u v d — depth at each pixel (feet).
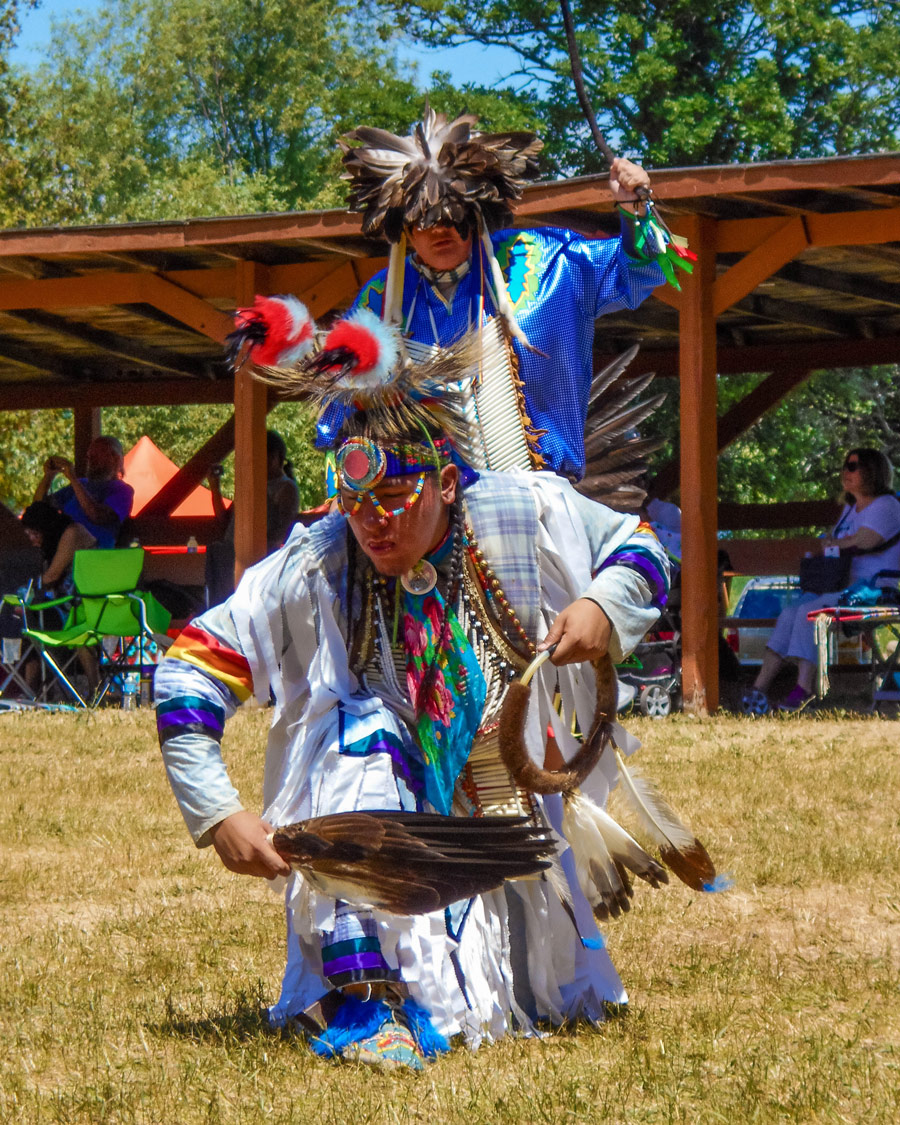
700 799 24.66
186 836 22.79
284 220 41.37
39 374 65.98
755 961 15.21
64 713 41.39
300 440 117.29
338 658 12.44
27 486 103.30
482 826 11.34
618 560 12.62
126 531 61.93
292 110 169.17
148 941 16.35
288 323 12.24
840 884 18.79
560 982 13.16
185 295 46.21
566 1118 10.25
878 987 14.10
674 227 39.81
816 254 46.11
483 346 14.88
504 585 12.45
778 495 121.70
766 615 54.65
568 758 13.20
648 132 108.78
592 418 16.57
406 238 15.37
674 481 62.95
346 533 12.55
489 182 14.96
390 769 12.05
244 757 30.45
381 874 11.17
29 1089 11.23
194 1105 10.68
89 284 47.01
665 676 38.88
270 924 17.15
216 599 46.70
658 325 56.03
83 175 163.73
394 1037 11.71
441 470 12.23
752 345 60.85
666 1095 10.73
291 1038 12.28
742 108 107.04
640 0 108.88
